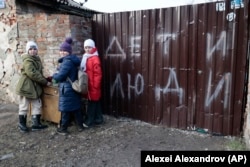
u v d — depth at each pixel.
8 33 5.67
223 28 3.74
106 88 5.05
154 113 4.56
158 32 4.26
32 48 4.13
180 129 4.34
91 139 3.94
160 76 4.38
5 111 5.39
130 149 3.59
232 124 3.91
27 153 3.48
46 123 4.58
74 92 4.02
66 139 3.94
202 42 3.92
